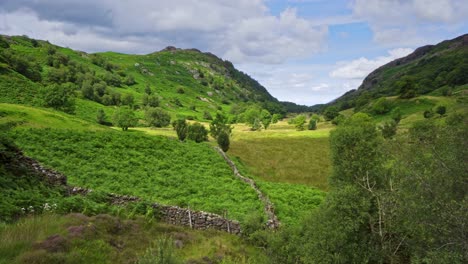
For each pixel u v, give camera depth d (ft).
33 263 43.55
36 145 135.03
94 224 62.03
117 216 72.64
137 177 127.03
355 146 102.32
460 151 60.29
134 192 110.63
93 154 140.67
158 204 87.20
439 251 51.90
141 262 47.34
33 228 53.67
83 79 599.98
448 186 56.08
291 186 162.50
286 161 223.51
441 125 75.15
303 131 391.86
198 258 63.87
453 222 50.88
